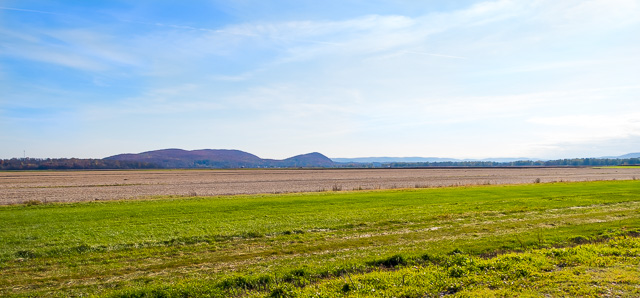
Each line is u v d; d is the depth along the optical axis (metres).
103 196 46.62
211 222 21.80
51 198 44.31
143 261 13.80
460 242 15.88
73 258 14.24
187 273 12.15
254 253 14.91
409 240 16.94
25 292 10.55
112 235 18.11
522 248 14.42
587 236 16.67
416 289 9.34
